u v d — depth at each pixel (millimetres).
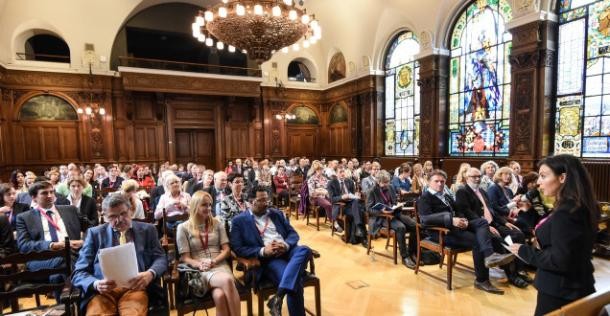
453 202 4137
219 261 2895
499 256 3326
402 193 5422
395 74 12664
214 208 4578
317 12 14219
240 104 14992
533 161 7613
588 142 6934
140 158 13109
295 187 7867
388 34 12391
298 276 2773
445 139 10422
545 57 7340
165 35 14891
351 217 5629
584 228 1605
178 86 12992
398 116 12594
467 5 9469
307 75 16812
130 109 12797
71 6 11383
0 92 10750
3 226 3207
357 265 4508
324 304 3387
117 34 12945
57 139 11891
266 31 6926
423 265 4426
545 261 1678
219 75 13625
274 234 3303
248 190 5035
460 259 4746
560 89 7383
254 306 3482
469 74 9594
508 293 3566
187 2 14664
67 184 5270
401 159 12109
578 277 1636
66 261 2477
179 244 2896
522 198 4371
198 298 2629
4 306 3455
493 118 8883
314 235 6141
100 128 12359
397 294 3590
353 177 8133
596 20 6730
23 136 11406
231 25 6797
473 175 4055
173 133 13664
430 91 10398
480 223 3643
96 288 2254
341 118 15422
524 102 7754
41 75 11531
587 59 6895
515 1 7730
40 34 12492
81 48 12016
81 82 12062
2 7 10391
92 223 3855
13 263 2322
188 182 5887
